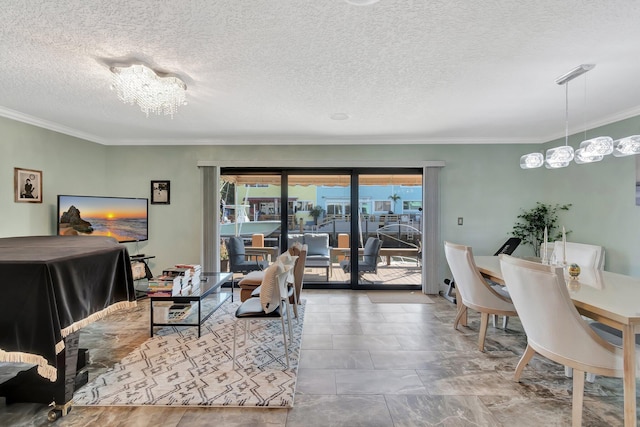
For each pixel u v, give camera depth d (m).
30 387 1.85
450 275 4.59
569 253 3.25
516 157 4.56
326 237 4.84
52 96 2.84
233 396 2.01
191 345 2.79
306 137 4.45
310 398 2.01
